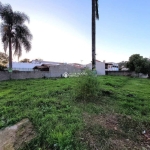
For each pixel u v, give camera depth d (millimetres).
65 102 5082
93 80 5484
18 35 16703
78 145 2486
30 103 5188
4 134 3240
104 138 2764
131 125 3424
